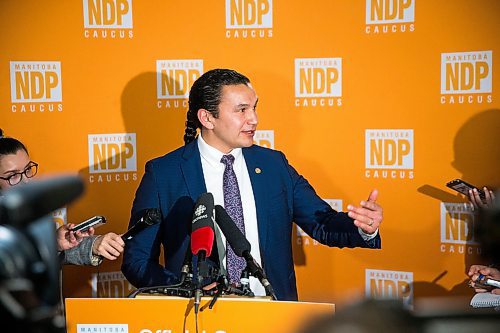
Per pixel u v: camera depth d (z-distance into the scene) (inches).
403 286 149.4
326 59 148.5
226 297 78.6
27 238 36.3
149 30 148.9
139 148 151.1
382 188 148.9
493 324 24.4
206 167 111.7
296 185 116.9
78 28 146.9
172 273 103.7
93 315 78.5
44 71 146.5
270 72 149.9
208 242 79.4
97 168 150.3
